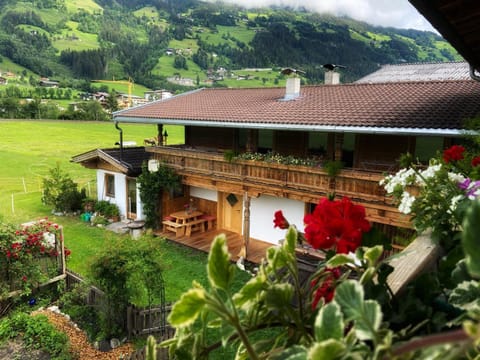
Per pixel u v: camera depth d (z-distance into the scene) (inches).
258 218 506.9
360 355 29.4
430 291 46.8
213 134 541.0
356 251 47.2
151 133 1701.5
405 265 68.1
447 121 307.0
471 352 27.3
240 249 474.0
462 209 75.1
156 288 293.7
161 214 549.3
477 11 137.8
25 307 322.7
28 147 1280.8
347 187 362.3
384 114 354.0
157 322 294.7
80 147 1312.7
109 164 607.5
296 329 41.4
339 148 373.1
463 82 416.2
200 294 33.9
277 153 446.6
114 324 286.0
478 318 31.2
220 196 550.9
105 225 583.8
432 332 42.1
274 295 40.1
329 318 31.7
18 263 320.5
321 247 48.4
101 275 278.8
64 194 650.8
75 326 300.8
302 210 461.4
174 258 454.3
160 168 522.3
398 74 746.2
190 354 42.4
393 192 101.0
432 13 136.4
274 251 45.3
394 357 25.1
